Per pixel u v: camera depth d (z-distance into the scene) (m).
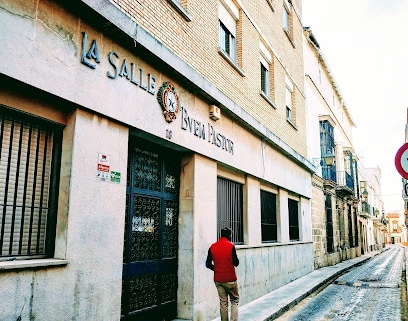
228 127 8.10
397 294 10.34
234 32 9.20
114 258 4.52
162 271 6.05
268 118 10.88
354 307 8.51
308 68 18.02
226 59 8.24
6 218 3.71
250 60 9.74
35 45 3.69
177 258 6.54
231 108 7.88
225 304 6.03
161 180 6.29
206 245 6.84
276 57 12.13
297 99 14.66
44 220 4.05
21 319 3.37
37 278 3.55
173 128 5.98
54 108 4.09
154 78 5.57
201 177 6.87
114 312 4.45
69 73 4.08
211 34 7.70
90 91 4.34
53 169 4.17
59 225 4.03
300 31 16.03
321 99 20.95
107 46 4.67
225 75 8.18
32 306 3.48
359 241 30.78
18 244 3.79
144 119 5.27
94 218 4.29
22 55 3.55
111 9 4.49
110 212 4.53
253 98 9.77
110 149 4.64
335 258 19.86
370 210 41.78
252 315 7.18
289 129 13.09
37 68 3.70
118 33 4.71
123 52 4.95
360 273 16.12
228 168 8.30
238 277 8.05
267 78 11.63
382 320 7.27
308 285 11.08
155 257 5.96
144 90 5.33
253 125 9.10
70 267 3.92
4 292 3.26
